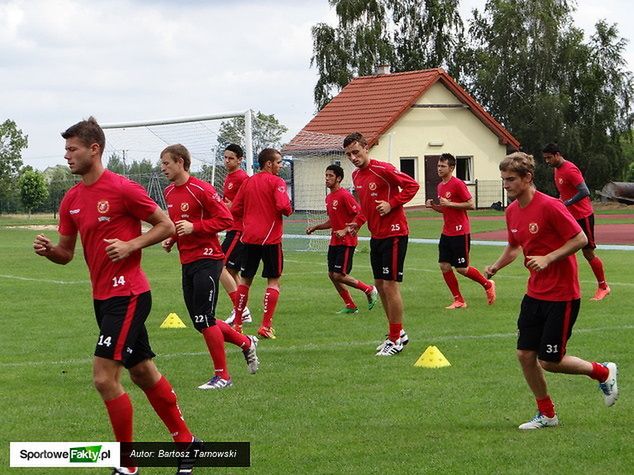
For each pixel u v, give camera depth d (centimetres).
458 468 681
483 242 2989
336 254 1500
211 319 994
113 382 664
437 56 6912
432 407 870
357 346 1209
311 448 742
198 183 1045
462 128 5597
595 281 1872
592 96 6294
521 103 6306
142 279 684
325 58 6581
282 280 2020
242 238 1273
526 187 797
